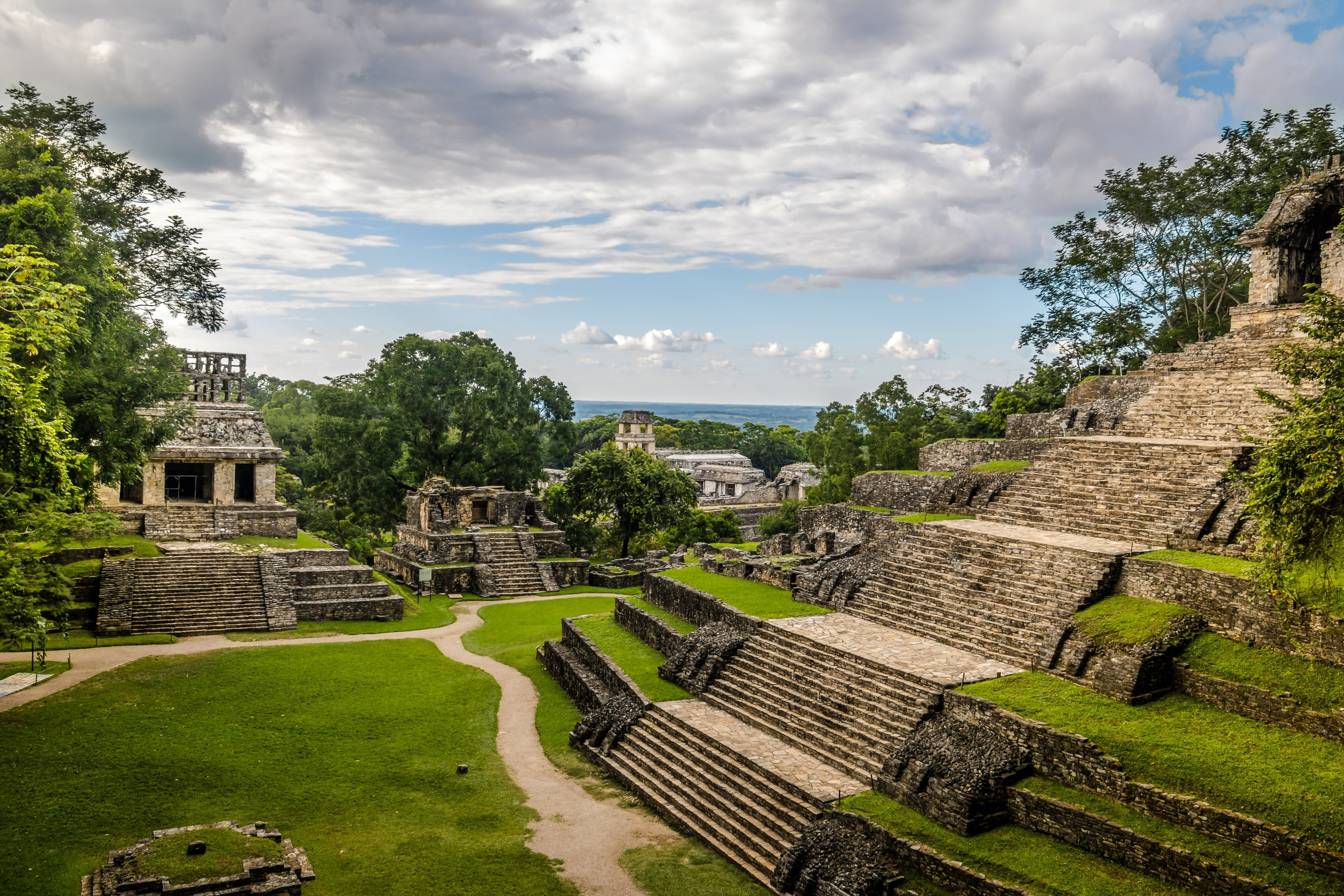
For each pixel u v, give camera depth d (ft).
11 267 73.05
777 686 78.07
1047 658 69.82
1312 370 53.98
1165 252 160.66
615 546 203.62
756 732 73.92
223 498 149.79
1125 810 53.52
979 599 81.56
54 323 72.59
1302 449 50.80
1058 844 54.08
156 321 146.30
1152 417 108.17
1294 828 47.62
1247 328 110.01
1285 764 52.70
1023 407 166.30
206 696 89.45
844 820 58.54
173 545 135.03
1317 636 59.21
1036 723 59.77
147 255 146.51
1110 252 166.40
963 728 63.10
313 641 114.62
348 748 80.23
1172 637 65.05
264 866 52.06
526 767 77.92
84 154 127.75
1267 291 111.14
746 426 458.09
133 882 49.16
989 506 101.76
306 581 129.08
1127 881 49.98
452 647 119.03
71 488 75.41
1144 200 159.43
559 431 221.87
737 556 151.84
